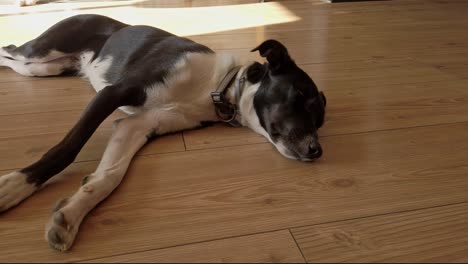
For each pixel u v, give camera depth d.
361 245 1.10
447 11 3.61
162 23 3.03
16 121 1.64
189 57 1.62
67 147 1.28
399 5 3.82
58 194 1.24
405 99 1.96
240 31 2.88
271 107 1.53
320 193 1.30
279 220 1.18
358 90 2.04
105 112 1.41
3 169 1.35
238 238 1.10
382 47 2.67
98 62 1.93
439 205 1.27
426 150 1.56
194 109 1.63
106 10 3.41
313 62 2.37
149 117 1.54
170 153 1.48
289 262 1.04
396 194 1.31
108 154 1.36
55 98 1.85
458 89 2.08
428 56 2.53
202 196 1.26
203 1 3.81
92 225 1.12
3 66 2.17
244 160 1.46
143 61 1.64
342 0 3.92
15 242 1.06
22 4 3.47
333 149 1.54
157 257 1.03
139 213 1.18
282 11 3.50
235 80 1.67
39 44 2.00
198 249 1.06
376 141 1.61
